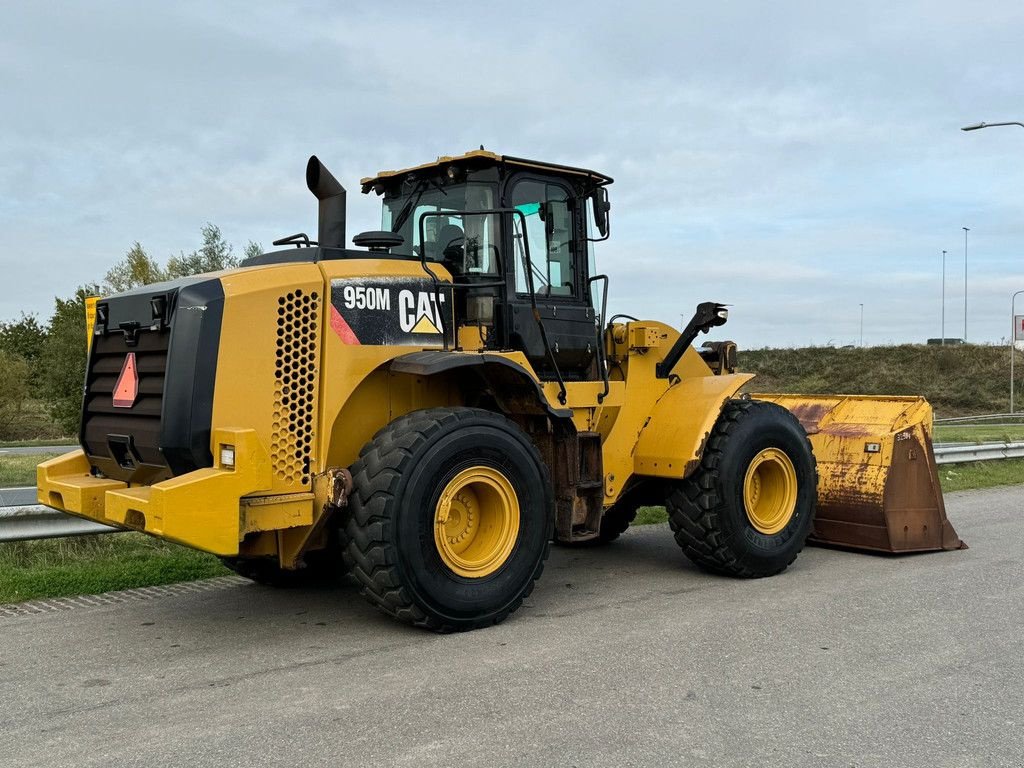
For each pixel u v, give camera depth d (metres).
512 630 4.88
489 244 5.61
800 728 3.48
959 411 36.28
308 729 3.47
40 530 6.22
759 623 4.97
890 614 5.15
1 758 3.23
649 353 6.43
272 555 4.89
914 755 3.24
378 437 4.82
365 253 5.21
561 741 3.34
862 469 6.96
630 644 4.58
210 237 27.66
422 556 4.66
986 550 7.02
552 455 5.65
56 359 26.31
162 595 5.73
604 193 6.18
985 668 4.19
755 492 6.30
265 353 4.60
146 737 3.41
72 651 4.53
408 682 4.01
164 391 4.49
